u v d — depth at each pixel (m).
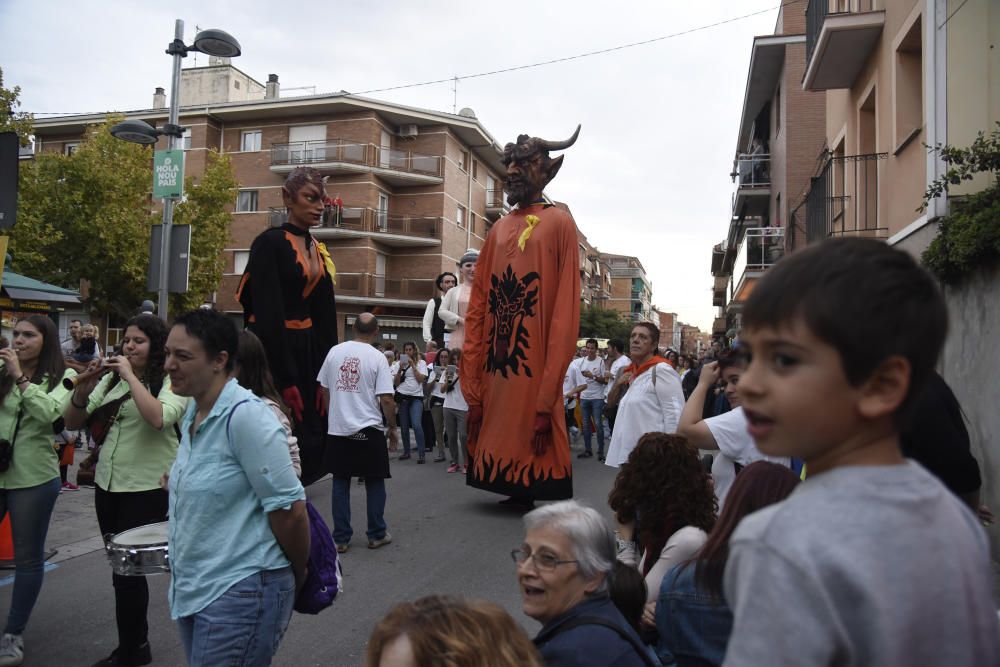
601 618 2.34
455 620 1.80
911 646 1.01
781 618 1.01
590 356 13.51
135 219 30.97
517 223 8.18
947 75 8.04
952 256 6.76
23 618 4.34
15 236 28.77
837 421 1.09
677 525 3.05
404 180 41.12
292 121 40.25
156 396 4.20
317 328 6.44
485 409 8.30
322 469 6.82
